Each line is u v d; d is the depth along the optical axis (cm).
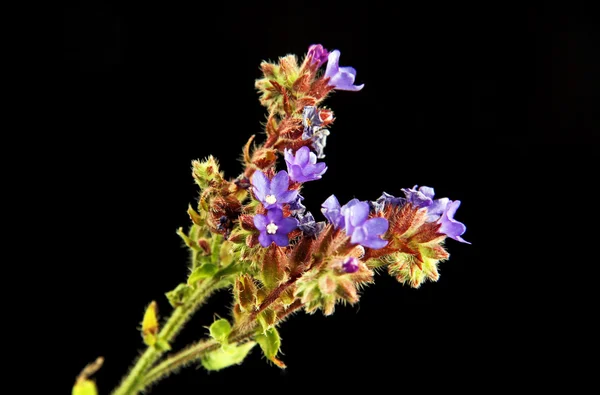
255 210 38
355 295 36
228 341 39
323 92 40
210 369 40
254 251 37
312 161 38
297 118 39
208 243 40
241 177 39
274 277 37
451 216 37
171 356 40
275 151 39
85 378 37
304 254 37
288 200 36
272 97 40
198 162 39
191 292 40
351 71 39
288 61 40
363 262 38
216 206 38
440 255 38
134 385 40
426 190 38
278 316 38
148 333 40
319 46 39
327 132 39
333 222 36
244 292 38
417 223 38
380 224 36
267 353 38
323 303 36
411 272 38
